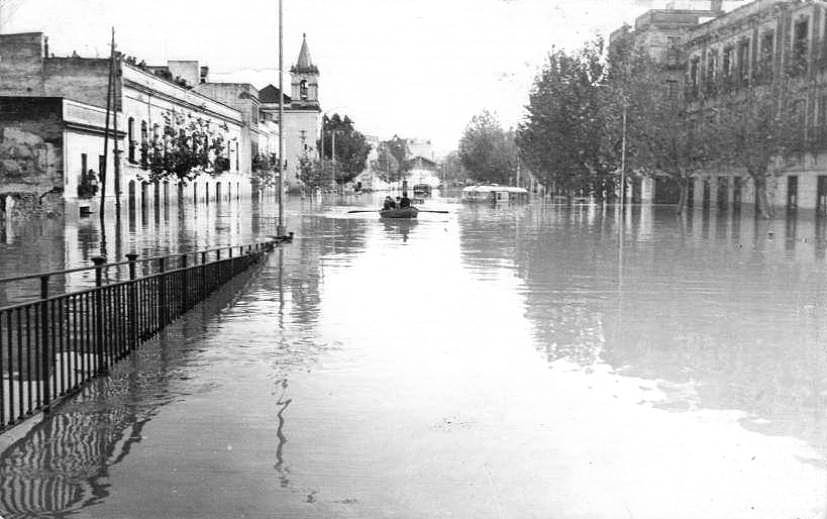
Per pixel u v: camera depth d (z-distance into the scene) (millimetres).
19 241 26703
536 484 5508
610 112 60750
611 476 5652
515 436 6492
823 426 6805
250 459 5965
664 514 5059
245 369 8758
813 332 11203
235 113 77438
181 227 35219
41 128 39375
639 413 7141
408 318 12055
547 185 86812
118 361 9109
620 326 11531
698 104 57625
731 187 57125
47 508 5137
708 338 10695
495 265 20078
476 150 118375
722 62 57250
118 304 9188
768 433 6609
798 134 44781
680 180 51250
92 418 6988
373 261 20938
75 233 30625
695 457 6031
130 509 5117
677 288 15859
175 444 6301
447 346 10016
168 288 11641
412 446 6254
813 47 45219
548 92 70875
